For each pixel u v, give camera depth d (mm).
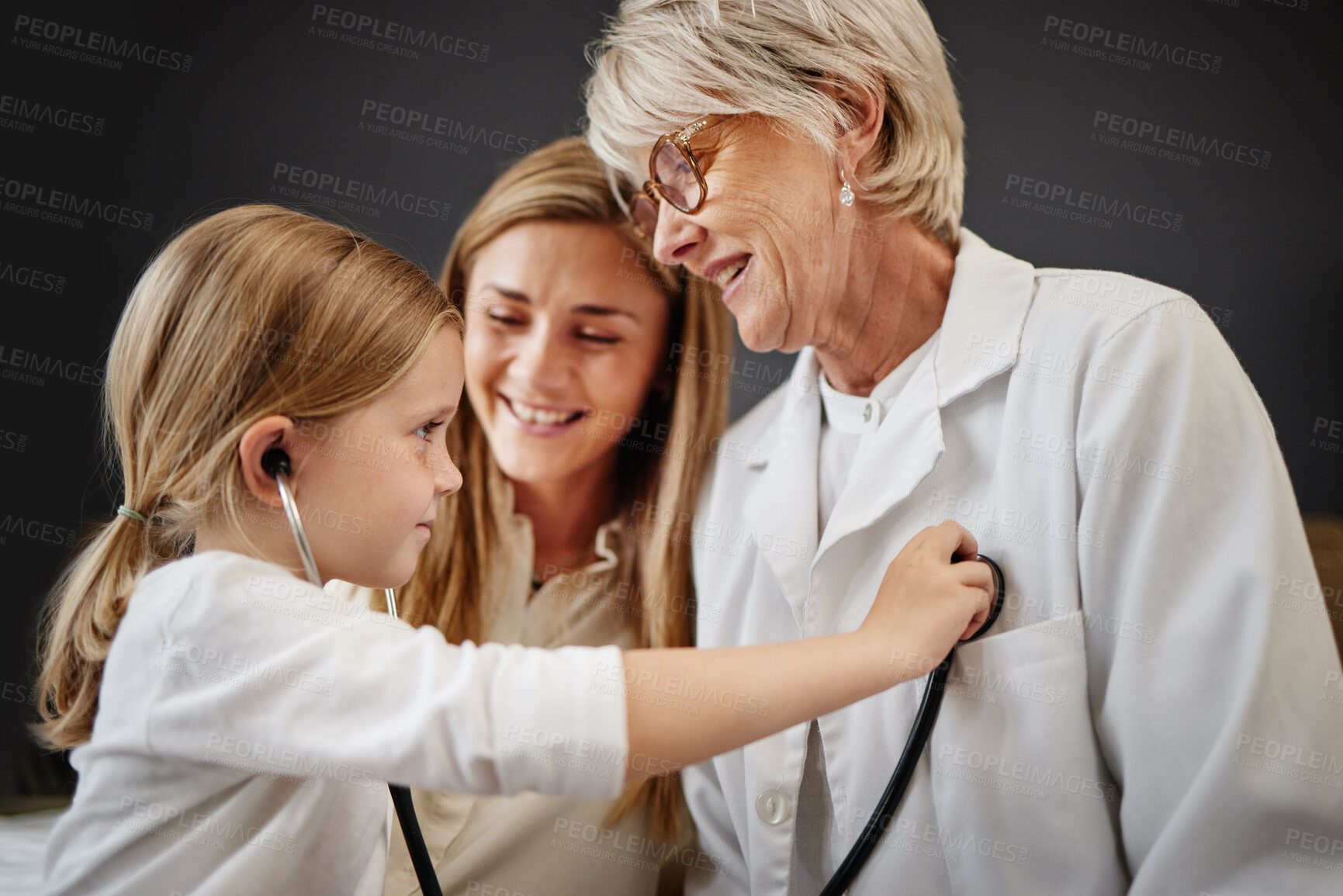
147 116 1657
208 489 849
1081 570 957
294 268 860
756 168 1017
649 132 1063
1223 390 924
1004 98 1394
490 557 1484
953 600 886
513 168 1460
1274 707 850
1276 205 1314
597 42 1409
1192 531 908
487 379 1469
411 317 878
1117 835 967
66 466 1674
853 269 1065
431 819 1295
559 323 1445
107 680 816
